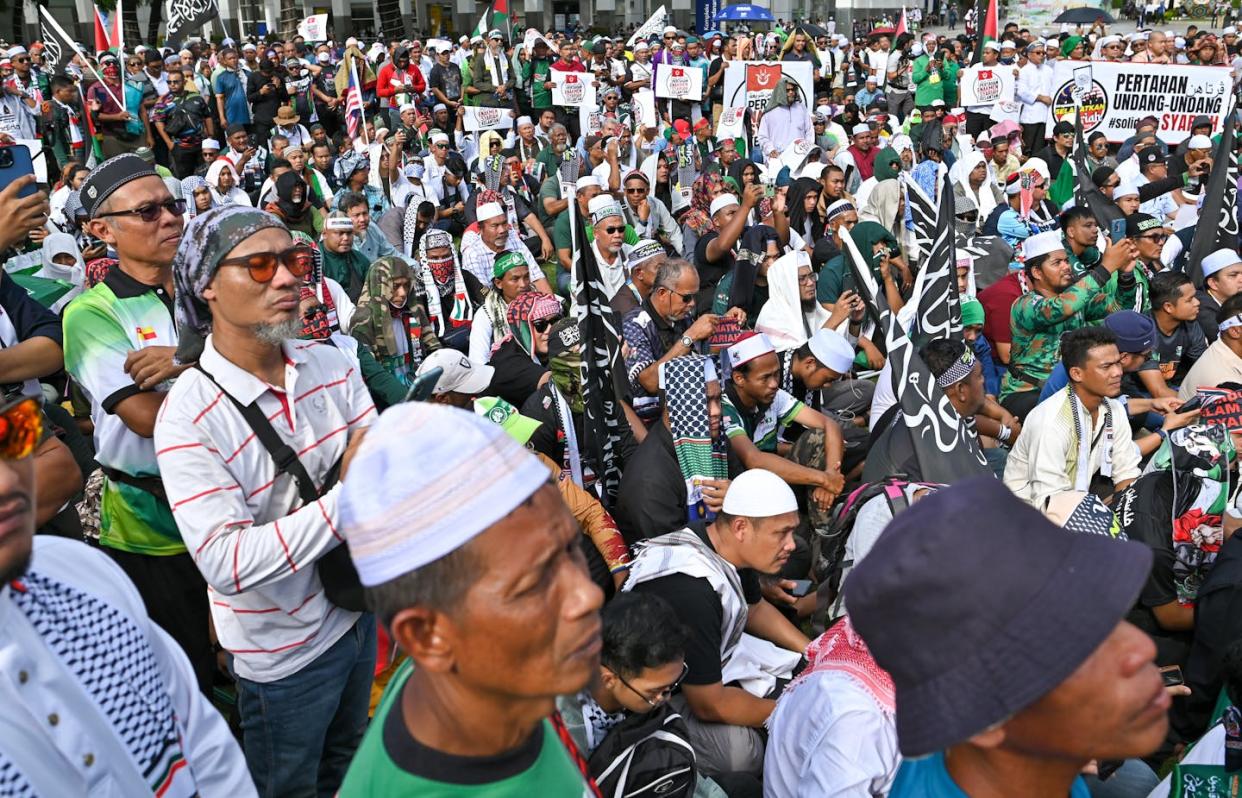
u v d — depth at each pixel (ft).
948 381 15.11
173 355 8.80
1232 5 138.10
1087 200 32.07
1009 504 4.13
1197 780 8.34
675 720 9.30
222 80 53.31
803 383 17.03
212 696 12.01
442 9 128.26
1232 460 12.85
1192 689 11.95
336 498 7.49
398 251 31.07
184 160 48.14
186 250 7.80
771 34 87.92
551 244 33.24
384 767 4.30
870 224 24.47
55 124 42.93
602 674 9.13
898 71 72.43
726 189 35.68
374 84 58.80
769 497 10.84
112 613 5.12
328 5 127.75
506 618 3.68
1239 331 18.26
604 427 14.46
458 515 3.61
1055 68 53.67
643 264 20.04
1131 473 15.49
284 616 8.10
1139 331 18.02
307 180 33.68
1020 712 4.01
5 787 4.34
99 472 12.09
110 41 57.88
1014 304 21.07
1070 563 3.97
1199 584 12.92
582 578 3.88
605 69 65.00
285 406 8.11
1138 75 46.80
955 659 3.94
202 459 7.54
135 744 5.00
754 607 12.46
